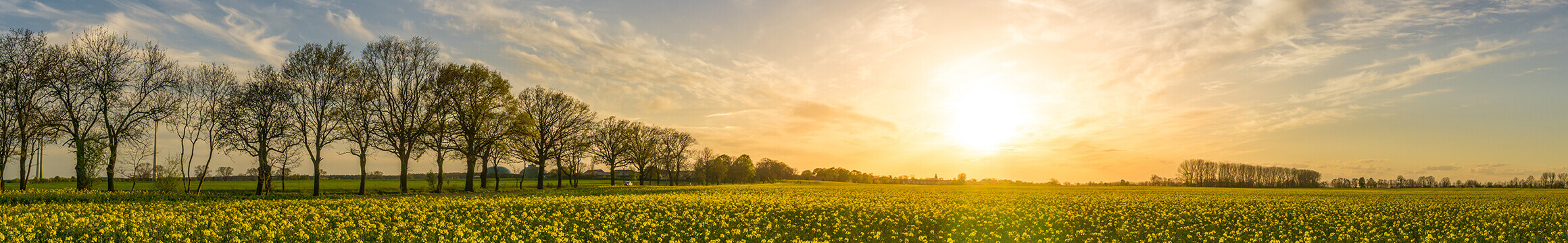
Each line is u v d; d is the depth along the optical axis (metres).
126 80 45.69
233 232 20.34
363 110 44.59
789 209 31.88
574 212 29.14
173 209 28.12
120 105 46.09
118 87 45.53
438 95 47.28
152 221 22.48
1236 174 168.25
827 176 189.88
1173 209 35.53
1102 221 28.64
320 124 43.44
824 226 25.48
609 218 26.58
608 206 32.16
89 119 45.66
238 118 43.12
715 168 119.88
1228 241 23.17
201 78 46.12
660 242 21.23
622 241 21.27
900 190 65.88
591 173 123.25
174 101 46.16
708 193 50.78
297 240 19.55
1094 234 24.39
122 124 46.16
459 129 49.12
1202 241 23.12
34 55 43.38
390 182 75.75
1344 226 27.08
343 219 24.81
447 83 47.47
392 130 46.91
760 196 44.94
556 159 71.81
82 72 44.38
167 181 40.69
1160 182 157.50
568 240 20.55
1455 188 137.12
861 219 27.75
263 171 43.78
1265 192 73.38
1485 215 34.31
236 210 27.45
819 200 41.19
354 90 44.09
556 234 21.58
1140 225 27.05
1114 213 32.56
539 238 20.67
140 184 57.47
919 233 24.42
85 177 42.72
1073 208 36.06
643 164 93.62
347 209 28.42
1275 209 35.97
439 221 25.14
